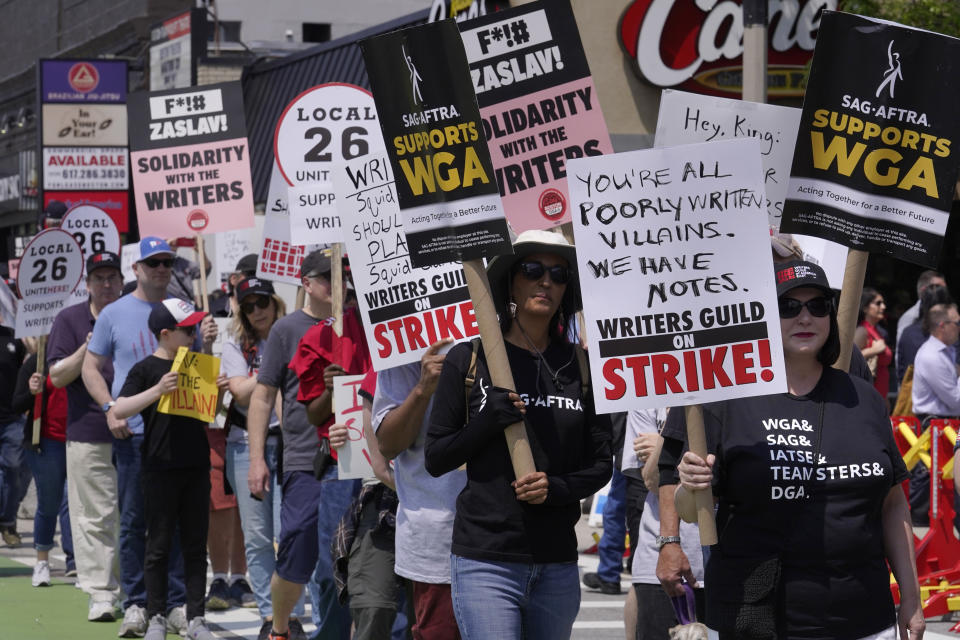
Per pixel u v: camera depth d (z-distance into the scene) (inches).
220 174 508.1
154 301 470.6
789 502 222.1
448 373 259.6
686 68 810.2
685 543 294.2
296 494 385.1
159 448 414.9
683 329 237.6
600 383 240.1
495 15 328.2
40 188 1541.6
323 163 438.3
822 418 226.8
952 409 577.6
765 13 566.9
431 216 262.2
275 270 494.0
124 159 1568.7
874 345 674.2
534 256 256.5
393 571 308.5
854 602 220.8
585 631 449.7
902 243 257.4
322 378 356.5
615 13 806.5
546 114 329.1
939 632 454.9
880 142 257.3
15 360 642.8
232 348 459.5
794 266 234.4
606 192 241.4
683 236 239.5
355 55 1222.9
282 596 389.1
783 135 321.4
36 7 2166.6
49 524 547.8
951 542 489.7
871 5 742.5
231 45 1721.2
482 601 249.9
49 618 478.6
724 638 225.5
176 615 447.8
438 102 261.4
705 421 233.0
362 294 310.0
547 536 251.6
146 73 1636.3
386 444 284.4
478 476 253.0
